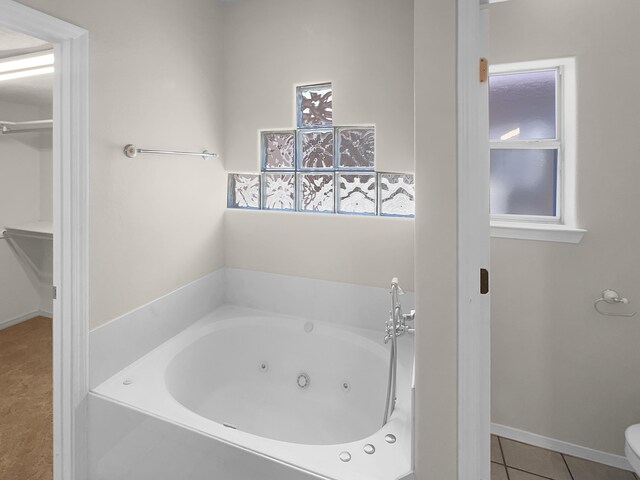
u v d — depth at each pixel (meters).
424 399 1.19
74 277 1.55
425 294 1.17
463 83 1.10
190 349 2.10
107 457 1.60
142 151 1.81
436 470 1.19
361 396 2.07
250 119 2.44
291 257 2.40
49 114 3.48
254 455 1.31
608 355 1.88
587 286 1.88
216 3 2.39
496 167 2.18
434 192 1.15
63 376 1.58
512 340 2.06
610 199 1.81
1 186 3.28
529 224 2.02
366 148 2.24
